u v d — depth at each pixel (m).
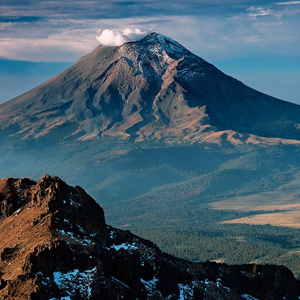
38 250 188.50
